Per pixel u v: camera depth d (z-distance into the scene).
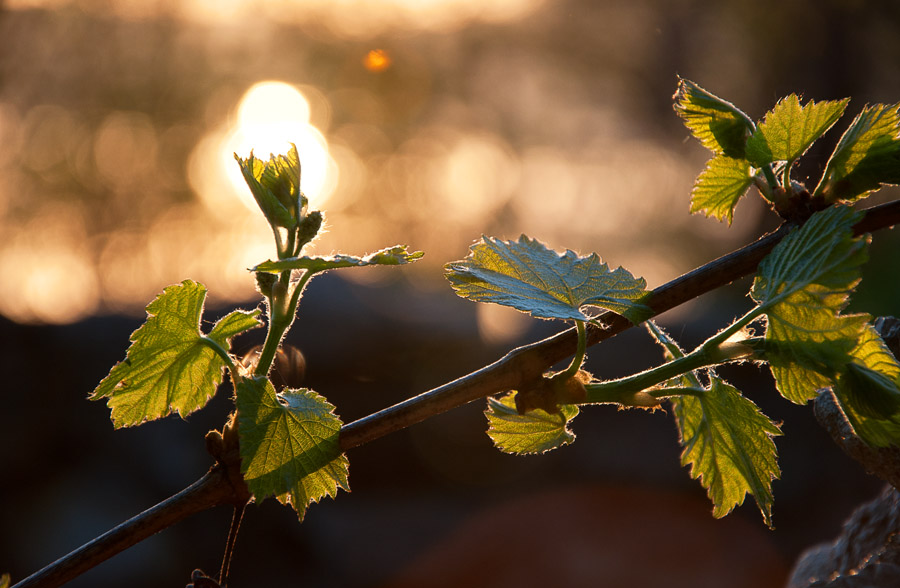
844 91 13.75
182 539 6.23
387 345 7.60
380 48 16.70
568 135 20.33
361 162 16.14
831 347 0.86
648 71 16.92
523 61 17.97
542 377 0.92
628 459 7.62
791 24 14.12
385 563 6.91
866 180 1.02
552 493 7.58
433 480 7.82
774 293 0.90
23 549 5.62
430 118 17.22
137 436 6.34
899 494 1.59
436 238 16.11
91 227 12.80
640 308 0.96
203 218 13.08
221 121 14.12
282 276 0.96
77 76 12.56
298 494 0.91
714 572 6.82
